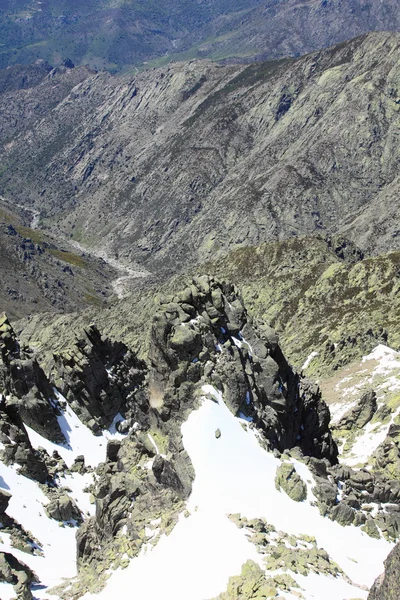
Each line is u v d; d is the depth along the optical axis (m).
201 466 38.56
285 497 38.25
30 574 37.19
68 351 64.25
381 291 151.00
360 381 91.38
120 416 64.06
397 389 80.56
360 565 35.12
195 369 43.47
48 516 46.44
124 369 65.69
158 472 40.34
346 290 159.62
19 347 62.41
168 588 32.25
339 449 69.06
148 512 38.66
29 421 58.12
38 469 50.22
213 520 35.34
